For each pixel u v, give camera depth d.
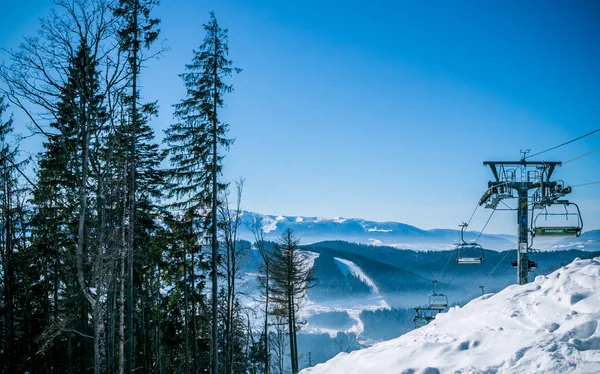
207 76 17.53
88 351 20.12
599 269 7.70
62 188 15.92
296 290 26.22
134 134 15.38
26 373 19.06
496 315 8.26
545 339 6.02
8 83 10.48
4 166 17.52
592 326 5.91
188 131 17.55
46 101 10.91
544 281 9.19
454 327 9.06
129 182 15.11
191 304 22.89
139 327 24.36
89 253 11.59
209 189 17.66
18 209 19.70
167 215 19.27
